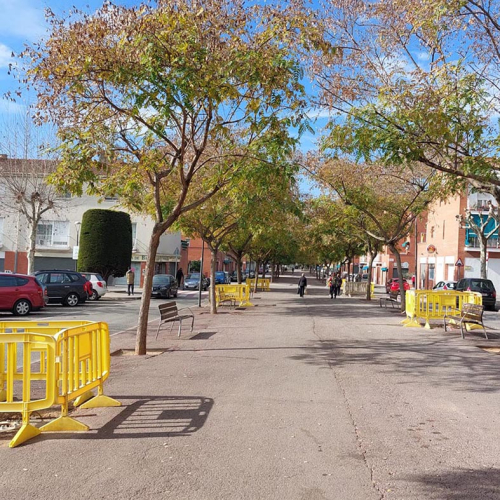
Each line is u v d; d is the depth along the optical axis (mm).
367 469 4914
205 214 21141
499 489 4477
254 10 11414
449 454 5336
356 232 32562
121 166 13227
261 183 12375
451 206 48719
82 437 5812
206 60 10938
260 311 24750
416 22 11102
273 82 11156
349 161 21312
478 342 13781
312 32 10969
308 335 15156
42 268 48750
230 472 4812
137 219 50750
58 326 7691
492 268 46531
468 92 10734
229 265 91625
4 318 20391
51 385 5961
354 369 9828
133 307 27562
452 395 7844
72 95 11633
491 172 10875
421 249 58656
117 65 10836
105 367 7285
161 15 10656
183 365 10250
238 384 8484
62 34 11062
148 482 4574
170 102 10516
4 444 5641
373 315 22594
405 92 11195
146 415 6664
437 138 11555
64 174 11242
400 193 24406
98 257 41000
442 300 17359
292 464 5020
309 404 7227
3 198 37438
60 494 4328
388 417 6645
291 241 38562
